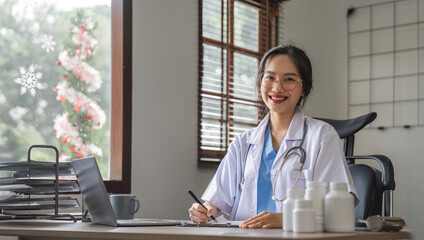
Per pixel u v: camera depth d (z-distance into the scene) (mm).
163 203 3039
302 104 2084
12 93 2666
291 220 1395
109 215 1603
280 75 1946
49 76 2820
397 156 4109
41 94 2768
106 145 2941
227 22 3631
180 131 3178
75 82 2898
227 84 3605
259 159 1967
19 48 2732
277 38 4027
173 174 3111
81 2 3012
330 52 4453
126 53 2875
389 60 4207
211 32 3553
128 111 2863
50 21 2881
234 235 1235
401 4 4188
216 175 2086
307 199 1395
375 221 1456
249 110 3836
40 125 2756
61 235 1466
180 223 1692
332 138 1831
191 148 3244
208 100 3480
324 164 1803
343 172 1770
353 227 1370
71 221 1889
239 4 3820
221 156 3508
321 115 4426
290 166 1854
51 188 1874
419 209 3984
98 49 3029
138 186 2900
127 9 2896
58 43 2898
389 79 4195
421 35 4086
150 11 3031
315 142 1846
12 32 2723
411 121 4074
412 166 4039
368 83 4281
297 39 4238
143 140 2945
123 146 2830
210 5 3561
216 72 3559
